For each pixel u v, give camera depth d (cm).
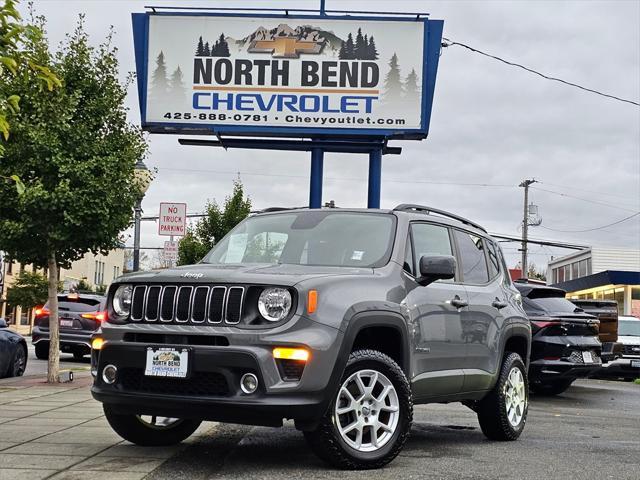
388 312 579
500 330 741
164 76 1892
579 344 1266
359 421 553
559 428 864
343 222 664
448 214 743
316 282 546
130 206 1229
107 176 1191
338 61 1870
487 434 753
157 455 593
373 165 1889
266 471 539
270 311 529
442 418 920
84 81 1212
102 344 568
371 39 1870
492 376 724
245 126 1872
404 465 580
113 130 1248
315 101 1867
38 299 4272
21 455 579
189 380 531
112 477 505
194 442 665
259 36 1883
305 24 1877
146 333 550
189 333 534
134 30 1905
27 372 1553
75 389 1125
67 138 1173
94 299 1912
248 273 550
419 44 1872
